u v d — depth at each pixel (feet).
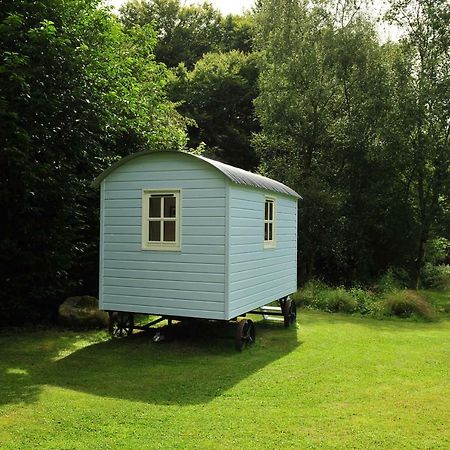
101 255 28.50
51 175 33.09
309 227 58.44
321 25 61.98
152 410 17.03
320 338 31.01
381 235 60.49
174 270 26.45
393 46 59.82
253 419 16.28
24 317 33.35
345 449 13.99
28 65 30.53
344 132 59.41
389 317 40.73
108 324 31.63
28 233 32.71
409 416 16.79
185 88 93.04
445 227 57.16
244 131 93.71
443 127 55.36
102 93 36.99
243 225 26.96
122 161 27.63
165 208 28.19
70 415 16.46
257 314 38.17
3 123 29.14
